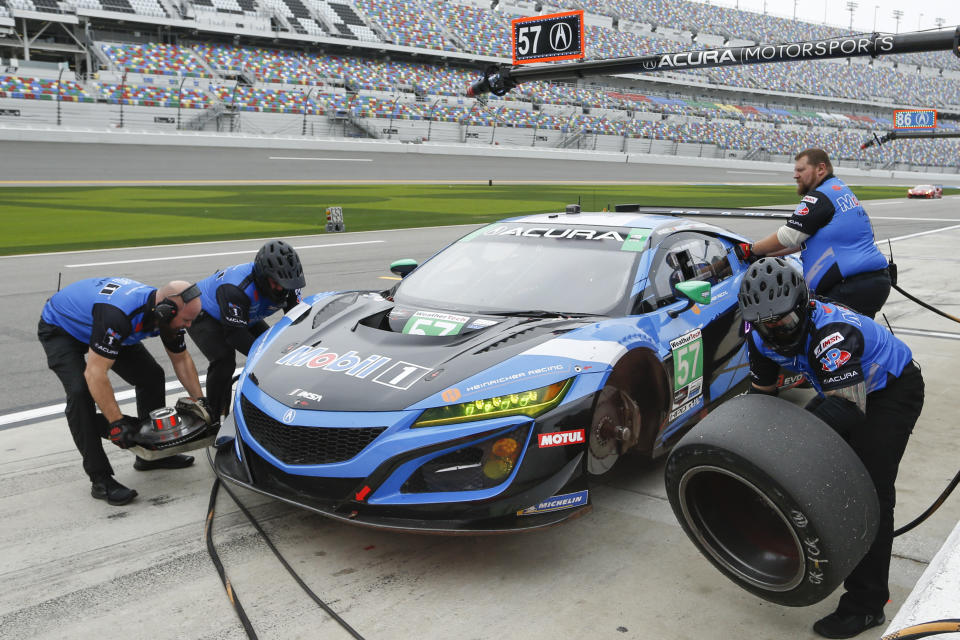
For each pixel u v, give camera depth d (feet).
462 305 11.41
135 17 140.56
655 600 8.27
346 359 9.90
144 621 7.84
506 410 8.61
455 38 184.75
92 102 126.00
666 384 10.78
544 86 189.78
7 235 43.45
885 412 7.55
